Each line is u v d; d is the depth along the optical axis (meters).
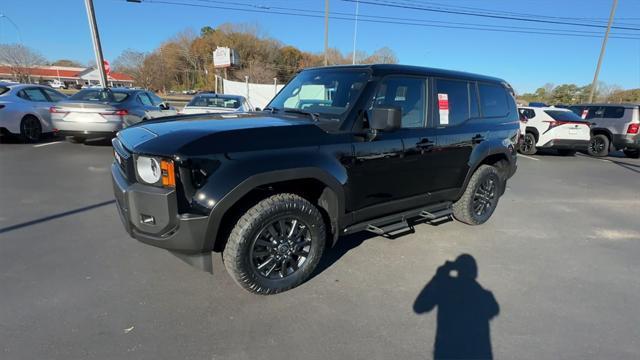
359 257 3.88
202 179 2.62
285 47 74.50
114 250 3.80
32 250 3.73
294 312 2.89
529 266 3.86
